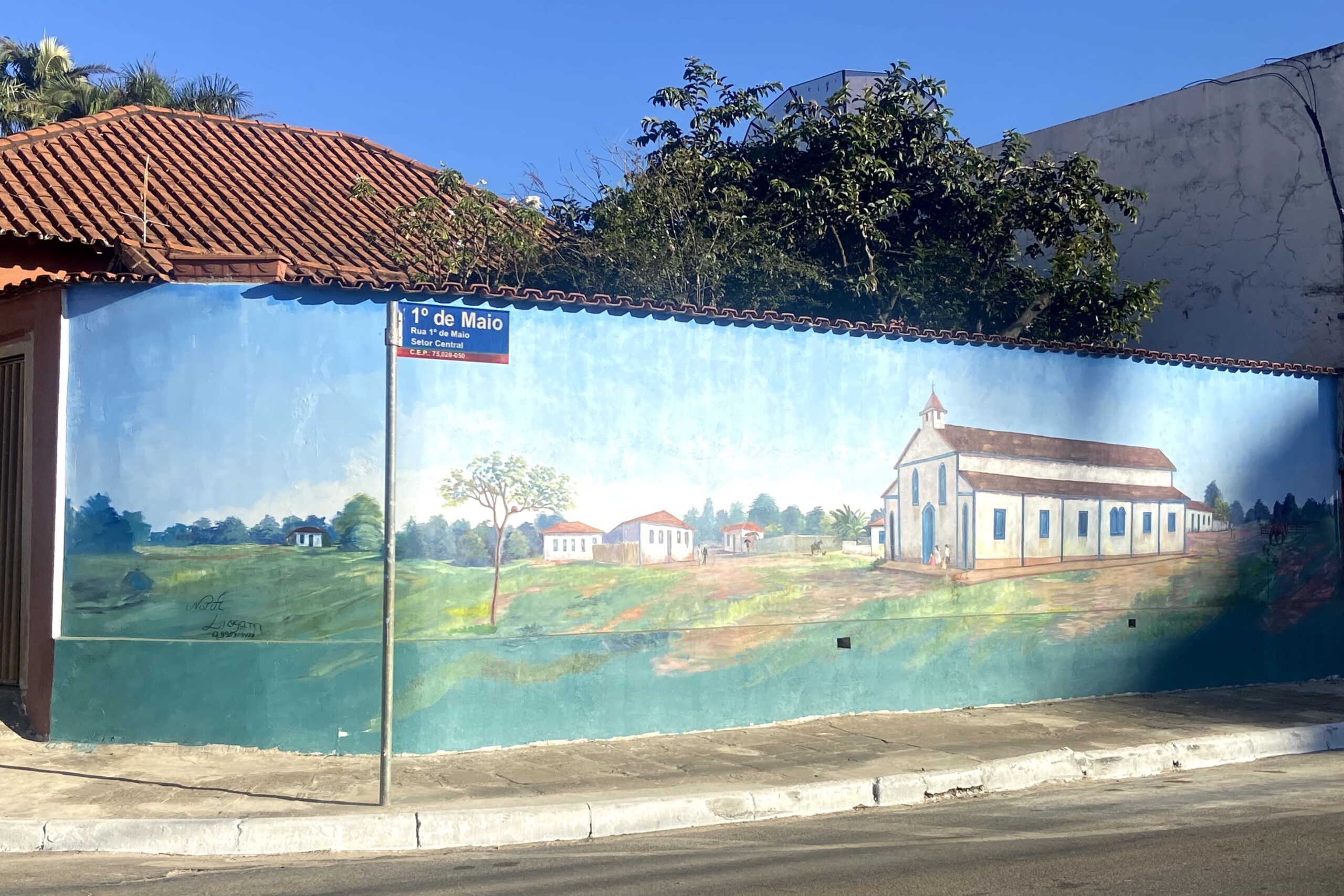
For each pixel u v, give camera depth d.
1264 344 17.17
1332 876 6.42
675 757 9.59
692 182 16.08
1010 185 17.72
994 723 11.16
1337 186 16.34
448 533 9.68
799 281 16.00
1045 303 17.14
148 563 9.48
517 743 9.87
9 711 9.98
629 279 15.09
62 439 9.63
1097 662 12.71
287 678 9.38
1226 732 10.89
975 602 12.05
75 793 8.20
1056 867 6.70
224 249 14.09
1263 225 17.23
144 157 16.41
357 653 9.45
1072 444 12.67
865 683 11.40
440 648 9.60
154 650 9.41
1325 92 16.50
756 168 17.23
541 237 15.98
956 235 17.62
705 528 10.70
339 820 7.54
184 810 7.80
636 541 10.39
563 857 7.26
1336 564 14.45
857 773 9.09
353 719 9.43
